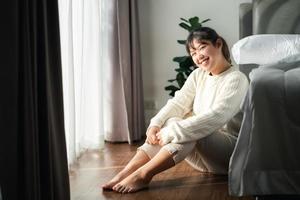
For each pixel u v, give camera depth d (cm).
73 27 293
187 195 219
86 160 299
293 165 170
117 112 359
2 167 154
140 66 378
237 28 384
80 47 299
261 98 170
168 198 214
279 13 307
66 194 195
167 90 384
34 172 162
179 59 364
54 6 183
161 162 225
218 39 246
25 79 158
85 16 319
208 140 238
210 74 254
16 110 156
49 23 183
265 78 172
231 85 237
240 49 229
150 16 396
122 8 349
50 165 175
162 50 398
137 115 367
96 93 330
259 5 311
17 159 159
